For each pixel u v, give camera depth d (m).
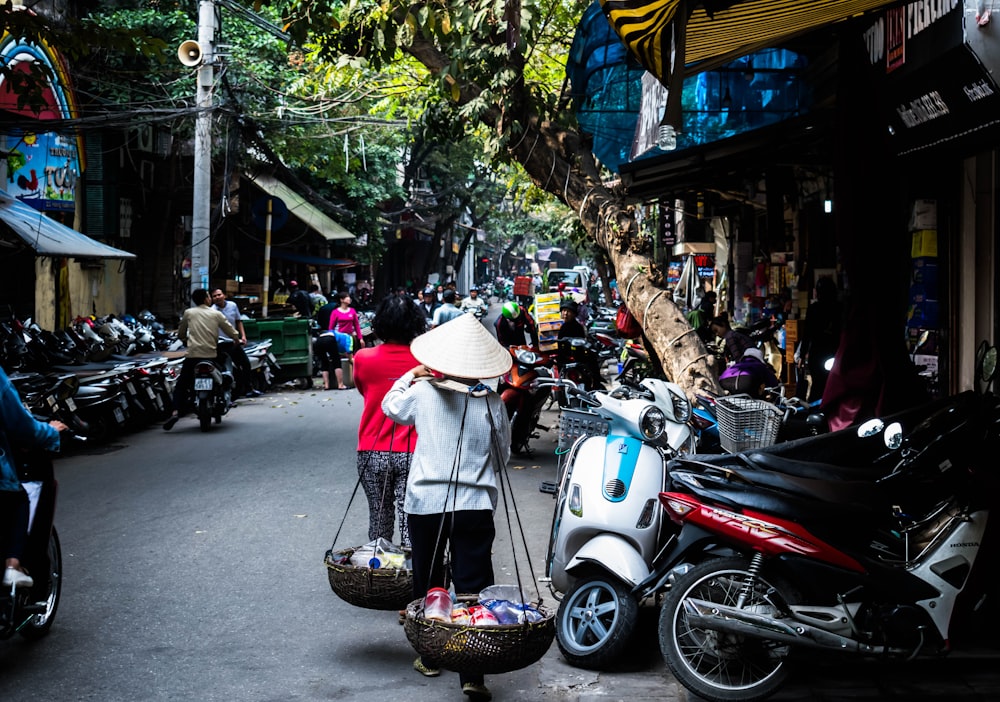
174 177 25.66
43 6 18.95
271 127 24.38
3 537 5.12
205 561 7.21
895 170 6.61
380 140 32.56
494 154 11.30
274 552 7.46
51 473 5.44
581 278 55.25
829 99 10.91
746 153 11.32
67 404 11.65
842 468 5.08
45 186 19.97
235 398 15.12
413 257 61.09
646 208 29.84
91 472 10.69
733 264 22.50
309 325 20.67
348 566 5.41
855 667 5.26
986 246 9.20
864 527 4.85
